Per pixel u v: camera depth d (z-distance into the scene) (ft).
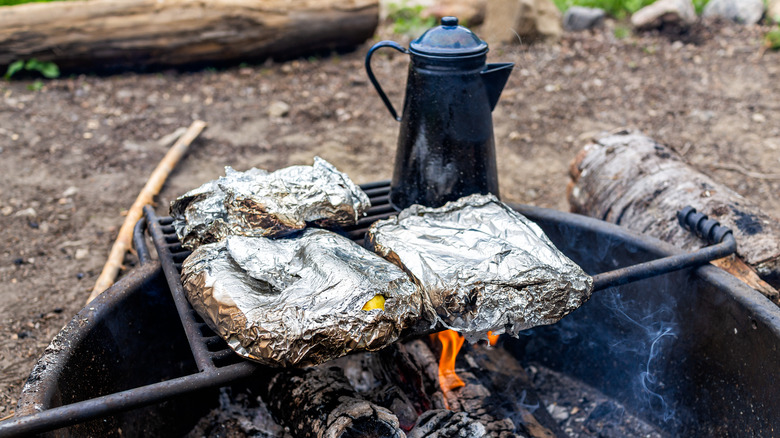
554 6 17.92
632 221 7.45
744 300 5.10
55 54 14.34
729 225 6.75
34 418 3.66
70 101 13.88
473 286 4.45
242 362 4.28
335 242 4.98
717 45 17.40
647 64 16.44
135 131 12.91
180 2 14.73
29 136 12.45
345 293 4.18
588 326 6.91
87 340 4.93
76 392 4.71
